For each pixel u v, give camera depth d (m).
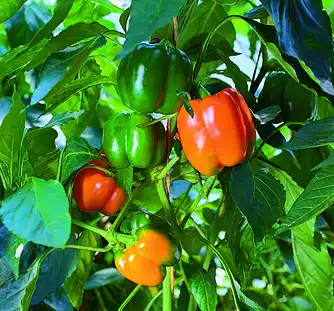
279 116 0.71
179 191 0.97
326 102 0.71
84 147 0.63
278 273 1.16
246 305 0.66
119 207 0.68
